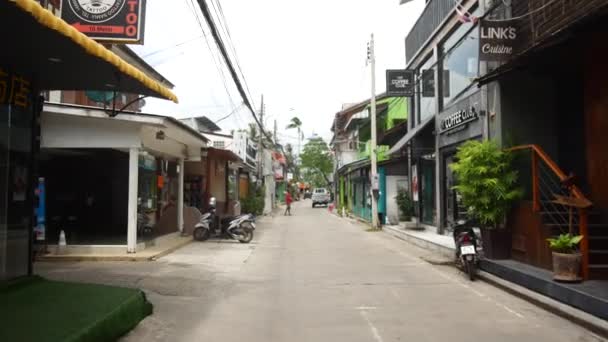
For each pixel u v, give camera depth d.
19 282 7.40
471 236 10.59
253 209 28.59
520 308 7.42
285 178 63.53
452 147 15.40
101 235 14.37
